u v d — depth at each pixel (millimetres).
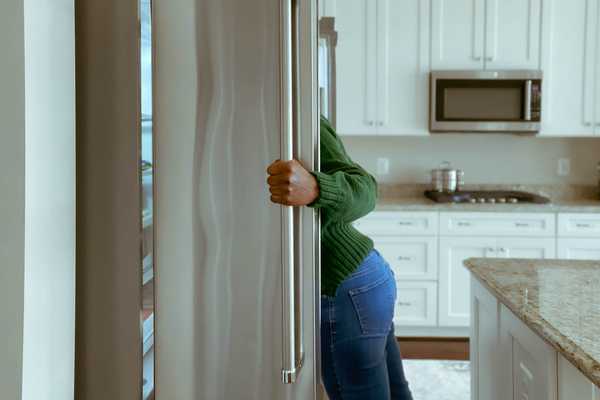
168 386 1397
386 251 4305
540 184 4859
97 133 1356
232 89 1346
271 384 1380
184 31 1347
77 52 1348
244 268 1366
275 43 1334
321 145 1599
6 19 1156
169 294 1385
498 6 4387
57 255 1271
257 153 1351
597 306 1635
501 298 1804
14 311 1184
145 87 1353
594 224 4203
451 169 4699
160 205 1373
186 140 1359
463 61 4418
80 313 1387
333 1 4422
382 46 4426
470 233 4258
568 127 4434
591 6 4363
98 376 1392
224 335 1381
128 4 1338
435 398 3328
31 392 1210
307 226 1342
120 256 1369
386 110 4453
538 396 1553
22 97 1165
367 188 1479
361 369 1658
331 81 3193
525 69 4395
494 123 4375
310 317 1354
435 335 4402
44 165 1222
